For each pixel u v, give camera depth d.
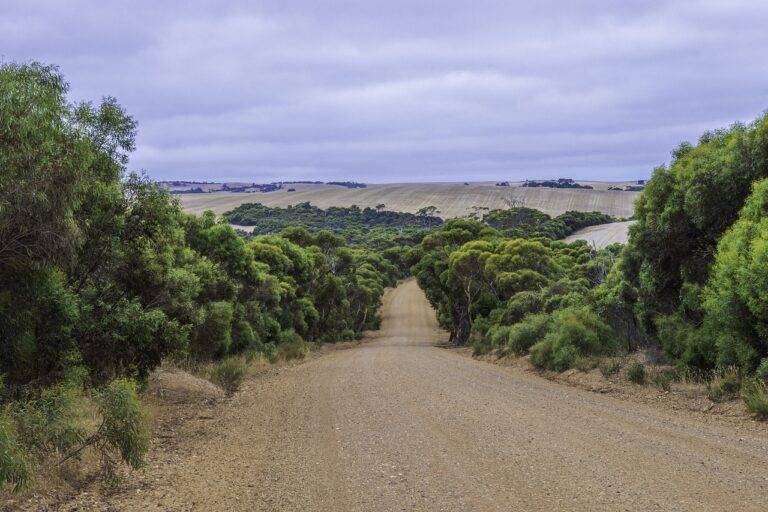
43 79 8.38
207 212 28.02
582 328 18.73
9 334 9.40
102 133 11.43
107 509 6.02
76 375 10.55
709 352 13.34
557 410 11.42
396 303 104.44
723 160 14.70
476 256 44.62
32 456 6.53
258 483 7.00
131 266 13.07
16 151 7.32
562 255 65.06
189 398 14.05
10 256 8.66
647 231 16.81
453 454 7.97
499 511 5.56
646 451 7.74
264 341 33.88
